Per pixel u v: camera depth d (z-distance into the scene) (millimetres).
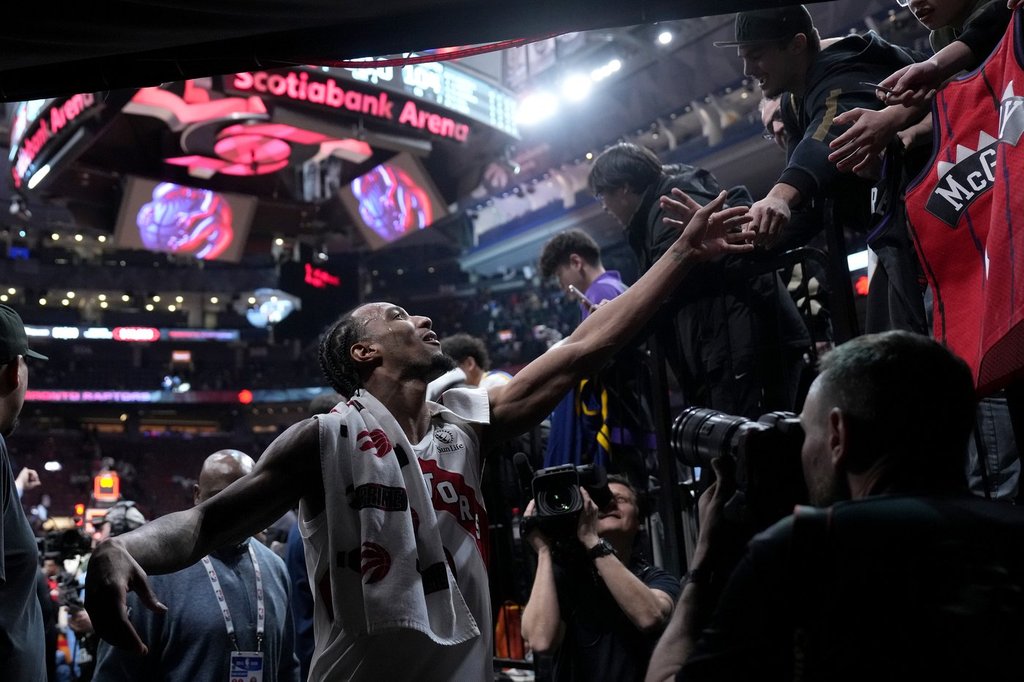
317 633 1938
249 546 3320
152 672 2945
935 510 1258
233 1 2357
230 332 34594
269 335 34594
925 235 2113
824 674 1207
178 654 2967
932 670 1166
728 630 1289
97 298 33469
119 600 1563
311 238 20812
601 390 3330
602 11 2320
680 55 18234
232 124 14344
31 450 32219
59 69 2586
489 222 26906
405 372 2145
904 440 1336
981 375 1886
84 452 32281
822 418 1413
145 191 16188
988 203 1992
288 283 22859
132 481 31344
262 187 17641
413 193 16906
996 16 2154
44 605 3234
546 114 20781
